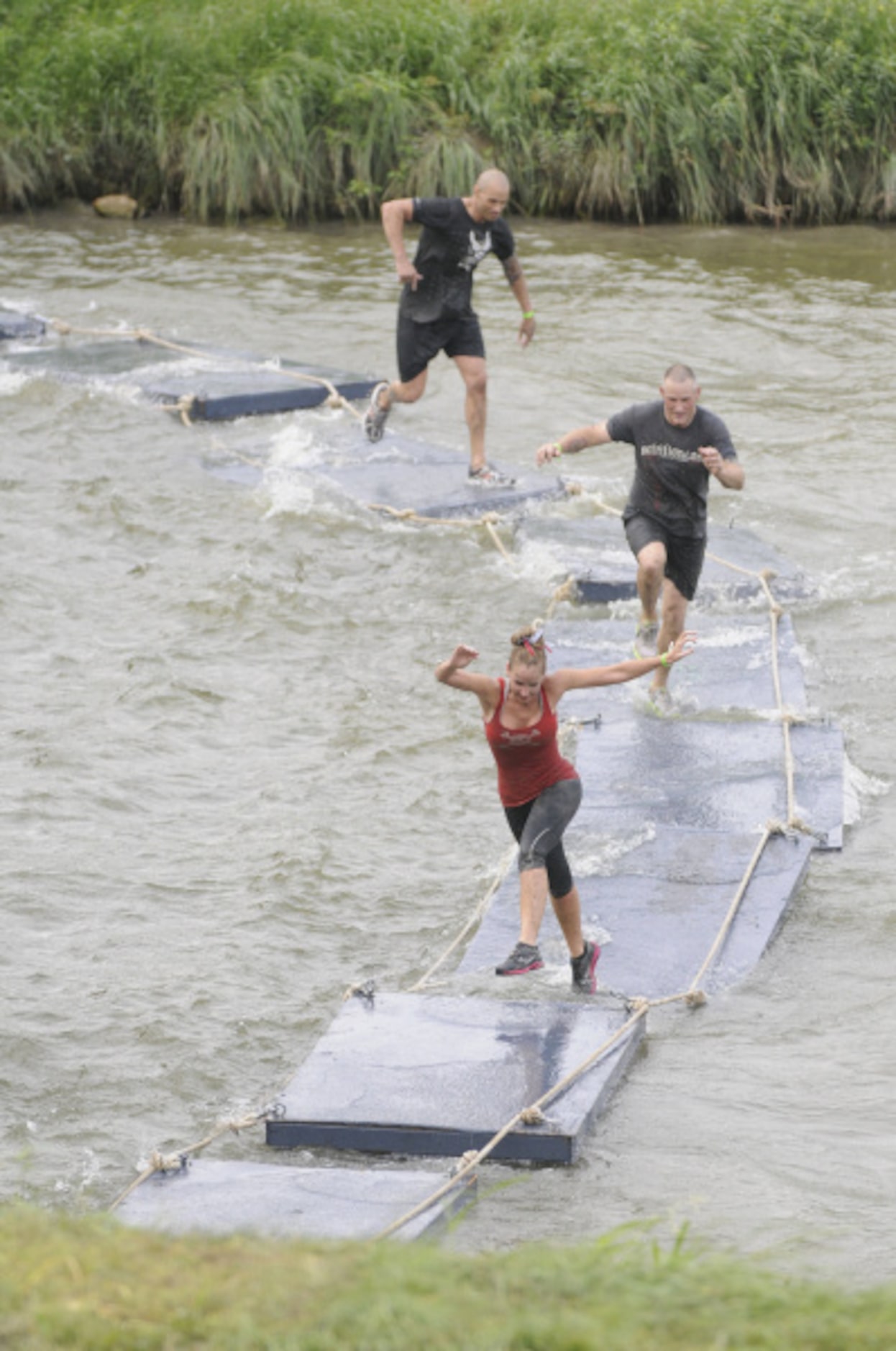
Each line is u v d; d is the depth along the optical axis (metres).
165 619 49.25
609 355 75.19
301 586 51.44
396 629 48.78
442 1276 18.12
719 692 44.25
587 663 45.72
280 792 39.56
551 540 54.16
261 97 104.12
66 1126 27.91
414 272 55.38
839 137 101.81
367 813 38.72
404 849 37.25
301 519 56.12
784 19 103.94
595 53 105.81
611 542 54.12
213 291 87.81
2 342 78.19
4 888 35.25
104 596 50.97
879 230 101.19
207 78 107.19
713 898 34.53
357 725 42.88
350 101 104.25
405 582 51.97
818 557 53.78
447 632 48.50
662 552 41.78
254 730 42.78
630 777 39.78
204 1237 19.66
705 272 90.12
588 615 49.62
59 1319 16.83
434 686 45.19
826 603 50.16
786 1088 28.45
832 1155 26.48
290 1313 17.11
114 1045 30.11
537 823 30.55
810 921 34.06
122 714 43.38
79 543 54.81
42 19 113.31
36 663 46.38
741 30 102.81
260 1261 18.53
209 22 110.25
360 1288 17.62
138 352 75.25
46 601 50.28
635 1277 18.28
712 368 73.25
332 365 74.81
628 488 60.28
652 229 101.94
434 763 41.19
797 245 97.00
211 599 50.22
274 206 104.75
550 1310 17.34
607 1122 27.58
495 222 55.25
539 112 105.19
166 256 95.88
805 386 70.56
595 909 34.38
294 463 61.09
